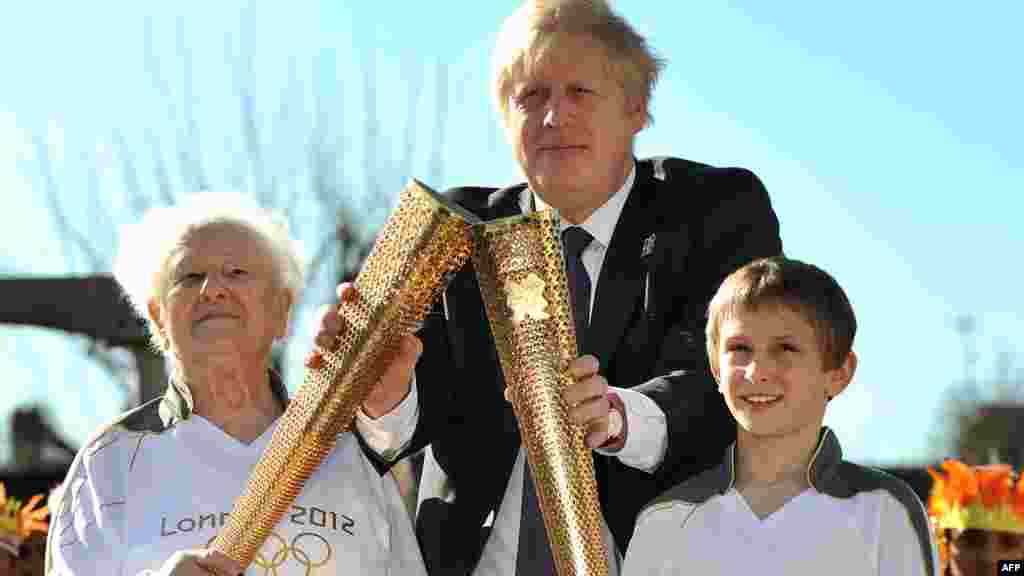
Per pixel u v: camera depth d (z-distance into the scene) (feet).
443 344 12.09
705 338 11.53
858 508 10.33
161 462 11.12
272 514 10.47
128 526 10.87
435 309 12.22
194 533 10.77
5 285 26.58
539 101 11.80
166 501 10.93
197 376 11.18
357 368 10.11
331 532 11.05
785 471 10.64
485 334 11.93
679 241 11.80
